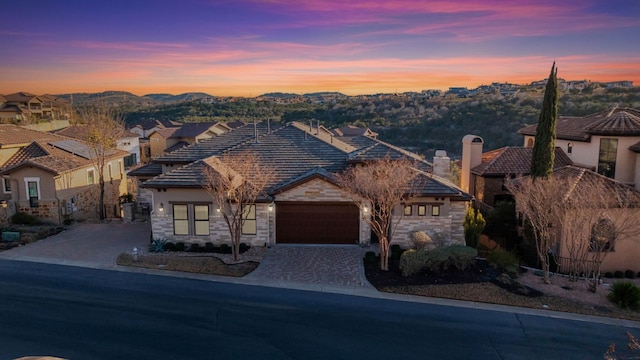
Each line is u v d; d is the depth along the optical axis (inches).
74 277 700.7
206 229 880.9
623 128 1047.6
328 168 979.9
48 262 772.6
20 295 622.5
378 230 857.5
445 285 695.7
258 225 881.5
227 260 800.3
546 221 738.2
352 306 614.5
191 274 725.9
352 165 979.3
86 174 1205.7
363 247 887.1
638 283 784.9
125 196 1396.4
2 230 955.3
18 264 759.1
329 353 483.5
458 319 584.4
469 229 919.0
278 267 768.3
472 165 1283.2
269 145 1085.1
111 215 1305.4
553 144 917.2
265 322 555.5
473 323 574.2
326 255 836.6
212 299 625.0
